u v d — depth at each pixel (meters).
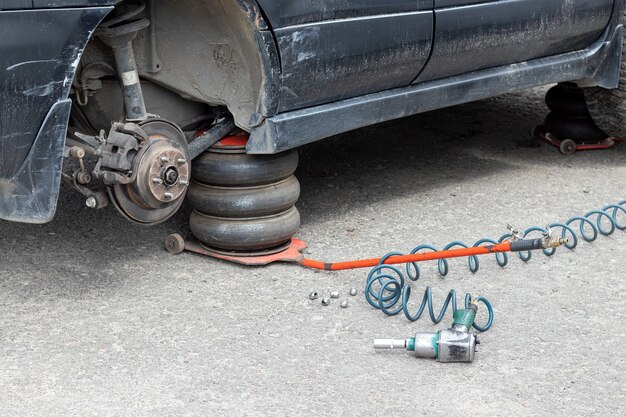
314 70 4.62
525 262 4.91
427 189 5.98
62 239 5.15
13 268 4.79
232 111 4.66
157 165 4.30
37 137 3.95
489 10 5.29
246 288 4.61
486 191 5.95
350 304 4.45
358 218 5.51
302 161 6.48
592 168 6.39
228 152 4.72
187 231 5.27
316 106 4.79
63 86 3.93
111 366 3.88
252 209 4.75
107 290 4.57
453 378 3.81
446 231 5.33
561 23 5.70
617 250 5.08
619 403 3.64
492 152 6.70
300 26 4.50
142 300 4.47
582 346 4.06
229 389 3.72
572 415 3.55
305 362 3.93
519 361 3.94
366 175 6.21
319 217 5.52
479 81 5.51
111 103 4.74
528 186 6.04
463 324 3.96
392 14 4.86
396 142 6.88
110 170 4.24
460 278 4.73
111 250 5.03
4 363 3.90
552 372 3.85
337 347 4.05
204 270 4.81
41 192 4.04
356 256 5.00
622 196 5.87
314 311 4.38
